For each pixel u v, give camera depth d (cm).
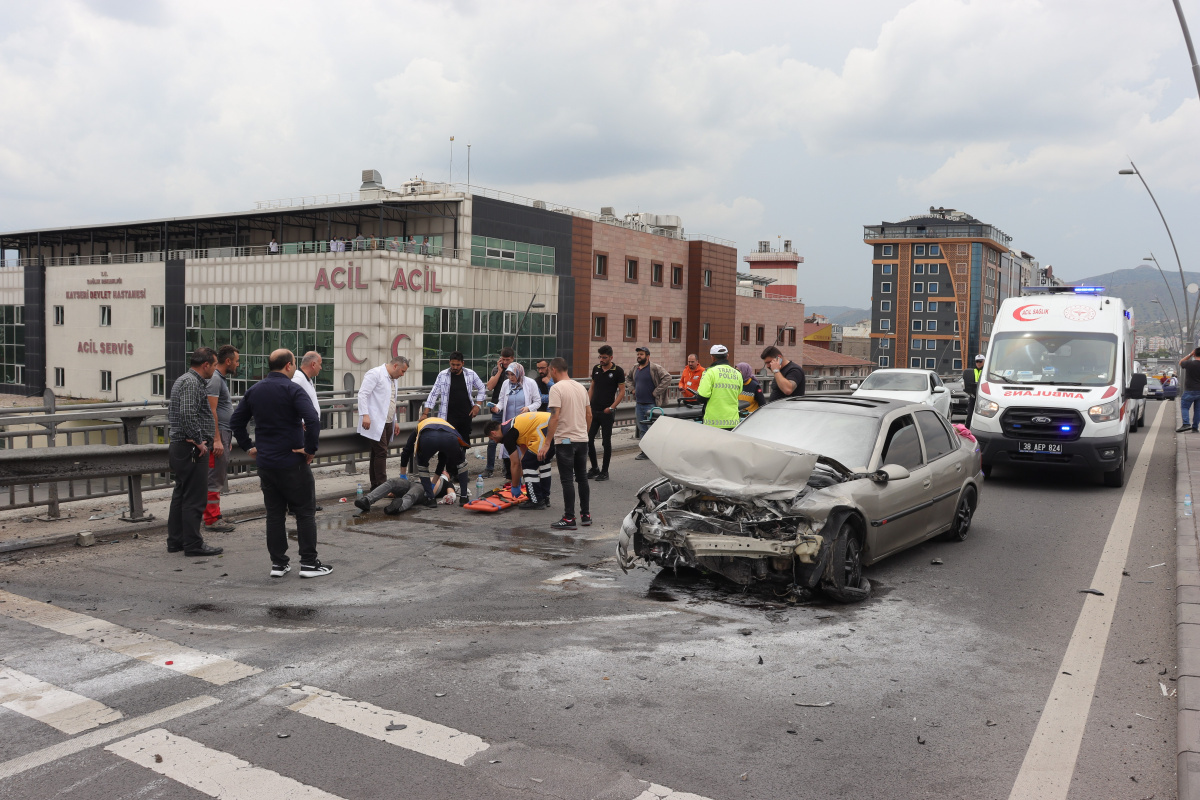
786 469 601
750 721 414
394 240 4297
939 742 394
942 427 830
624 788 348
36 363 5756
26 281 5788
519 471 992
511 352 1270
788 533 608
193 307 4781
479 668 480
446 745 385
